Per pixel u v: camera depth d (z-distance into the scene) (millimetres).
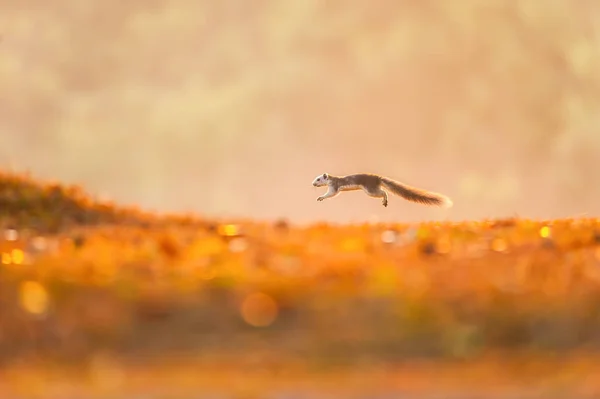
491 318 22812
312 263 27391
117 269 26328
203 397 18969
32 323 22719
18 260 28469
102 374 20453
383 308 23156
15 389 19625
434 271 26641
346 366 20812
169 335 22438
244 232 35719
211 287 24594
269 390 19375
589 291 24406
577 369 20438
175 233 34031
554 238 33469
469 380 19906
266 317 23016
